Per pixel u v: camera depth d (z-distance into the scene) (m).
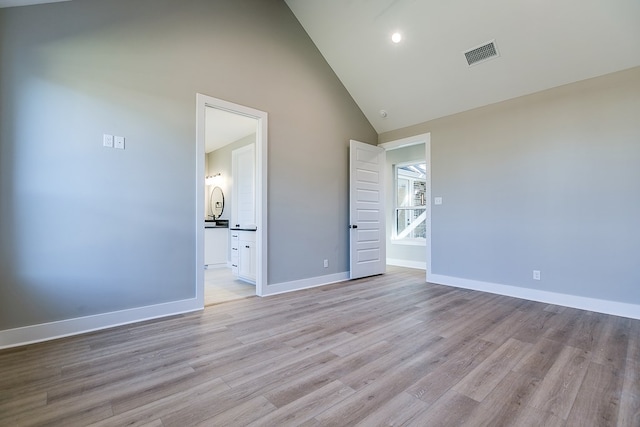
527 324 2.76
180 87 3.05
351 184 4.73
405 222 6.56
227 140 6.03
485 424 1.41
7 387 1.70
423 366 1.96
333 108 4.61
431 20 3.47
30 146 2.32
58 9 2.44
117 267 2.69
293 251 4.05
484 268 4.04
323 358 2.07
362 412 1.49
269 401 1.58
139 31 2.82
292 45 4.09
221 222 6.39
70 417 1.45
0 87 2.22
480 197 4.09
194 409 1.51
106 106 2.64
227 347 2.24
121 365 1.96
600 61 3.07
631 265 2.99
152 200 2.87
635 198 2.97
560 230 3.42
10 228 2.26
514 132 3.78
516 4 2.99
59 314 2.43
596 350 2.21
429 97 4.33
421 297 3.70
